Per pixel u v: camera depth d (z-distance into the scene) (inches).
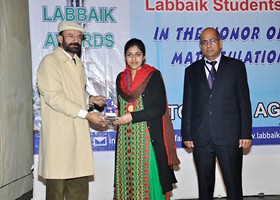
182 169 177.8
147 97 140.6
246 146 140.4
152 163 140.3
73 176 139.8
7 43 167.0
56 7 172.1
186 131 147.6
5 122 163.5
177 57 177.3
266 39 179.6
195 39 177.9
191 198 177.8
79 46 145.2
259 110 179.6
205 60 146.3
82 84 148.9
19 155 181.0
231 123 141.0
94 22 174.7
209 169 145.1
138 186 140.0
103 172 175.5
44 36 171.6
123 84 145.0
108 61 175.6
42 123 143.2
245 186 180.2
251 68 179.3
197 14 177.8
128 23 175.8
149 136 140.6
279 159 180.5
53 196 142.5
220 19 178.4
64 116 139.9
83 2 173.9
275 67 179.9
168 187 139.8
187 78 148.6
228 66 141.9
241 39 179.0
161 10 176.7
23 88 187.5
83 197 150.3
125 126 142.8
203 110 143.0
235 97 142.0
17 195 178.1
